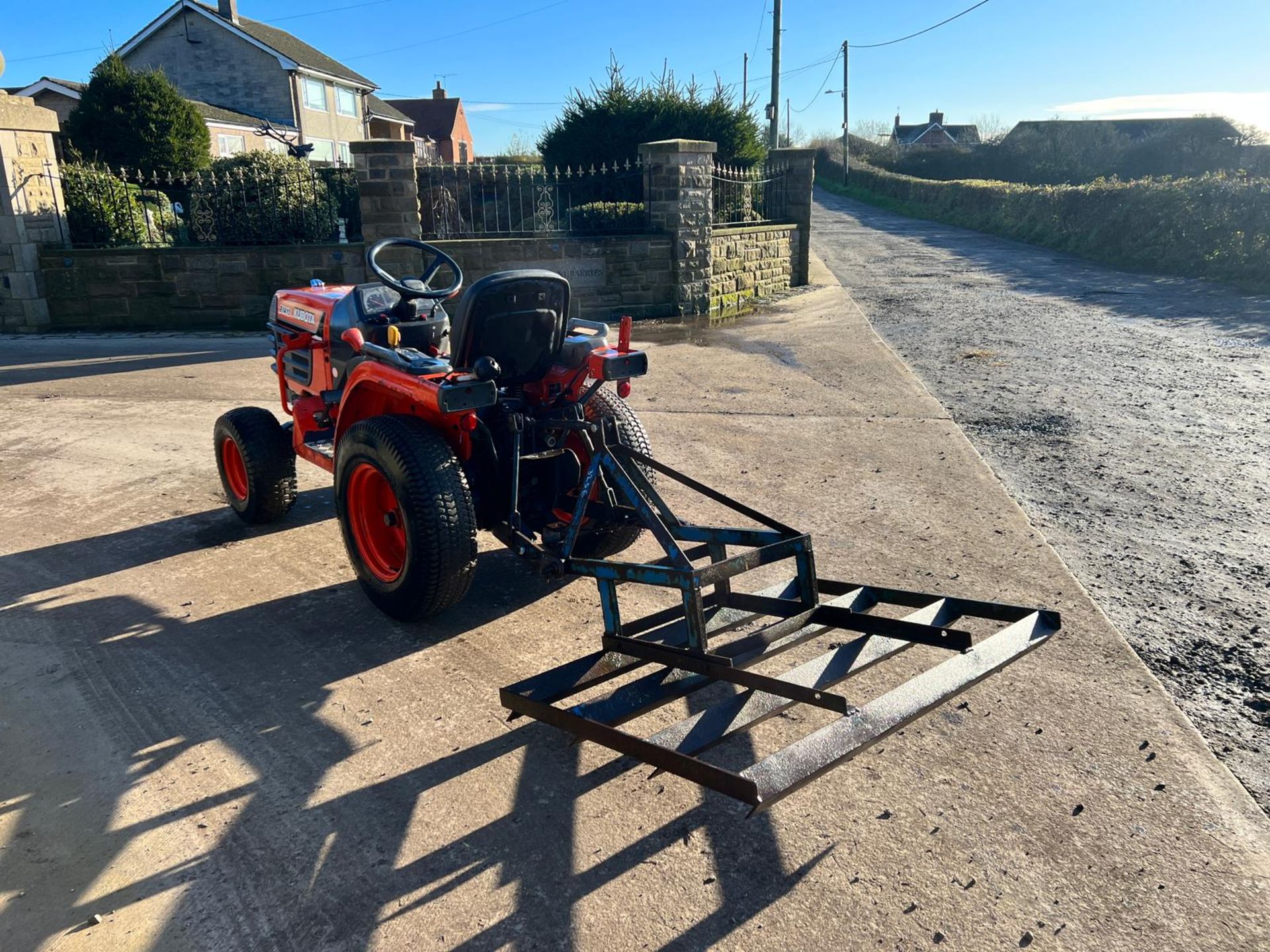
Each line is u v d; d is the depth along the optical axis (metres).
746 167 15.05
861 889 2.17
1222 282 14.47
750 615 3.22
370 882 2.20
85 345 10.15
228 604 3.75
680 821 2.42
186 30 29.03
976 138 74.00
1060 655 3.27
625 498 3.61
